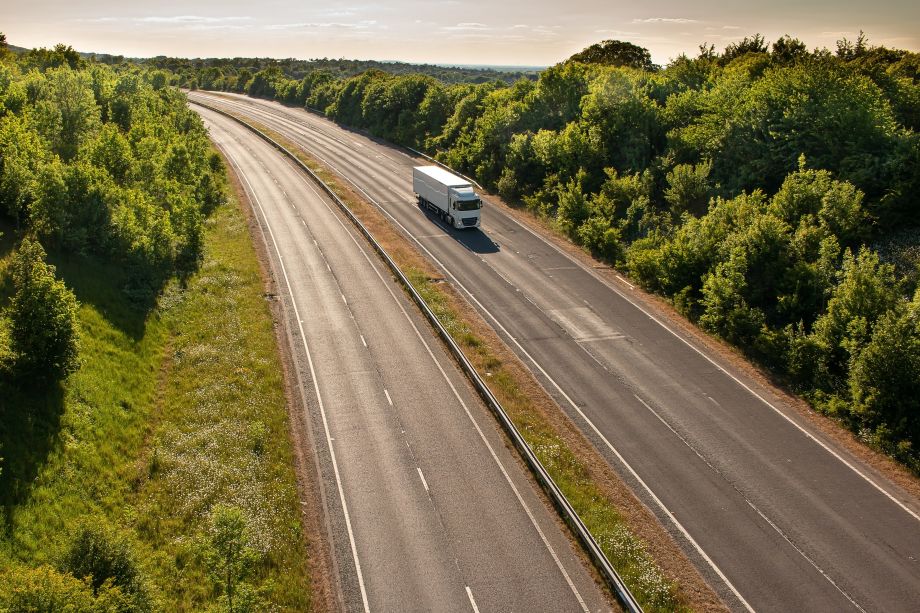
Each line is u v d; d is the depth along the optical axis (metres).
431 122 107.81
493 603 22.25
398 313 45.25
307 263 54.09
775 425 33.06
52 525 23.47
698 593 22.92
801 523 26.31
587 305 47.22
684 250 47.69
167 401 33.81
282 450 30.02
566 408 34.25
